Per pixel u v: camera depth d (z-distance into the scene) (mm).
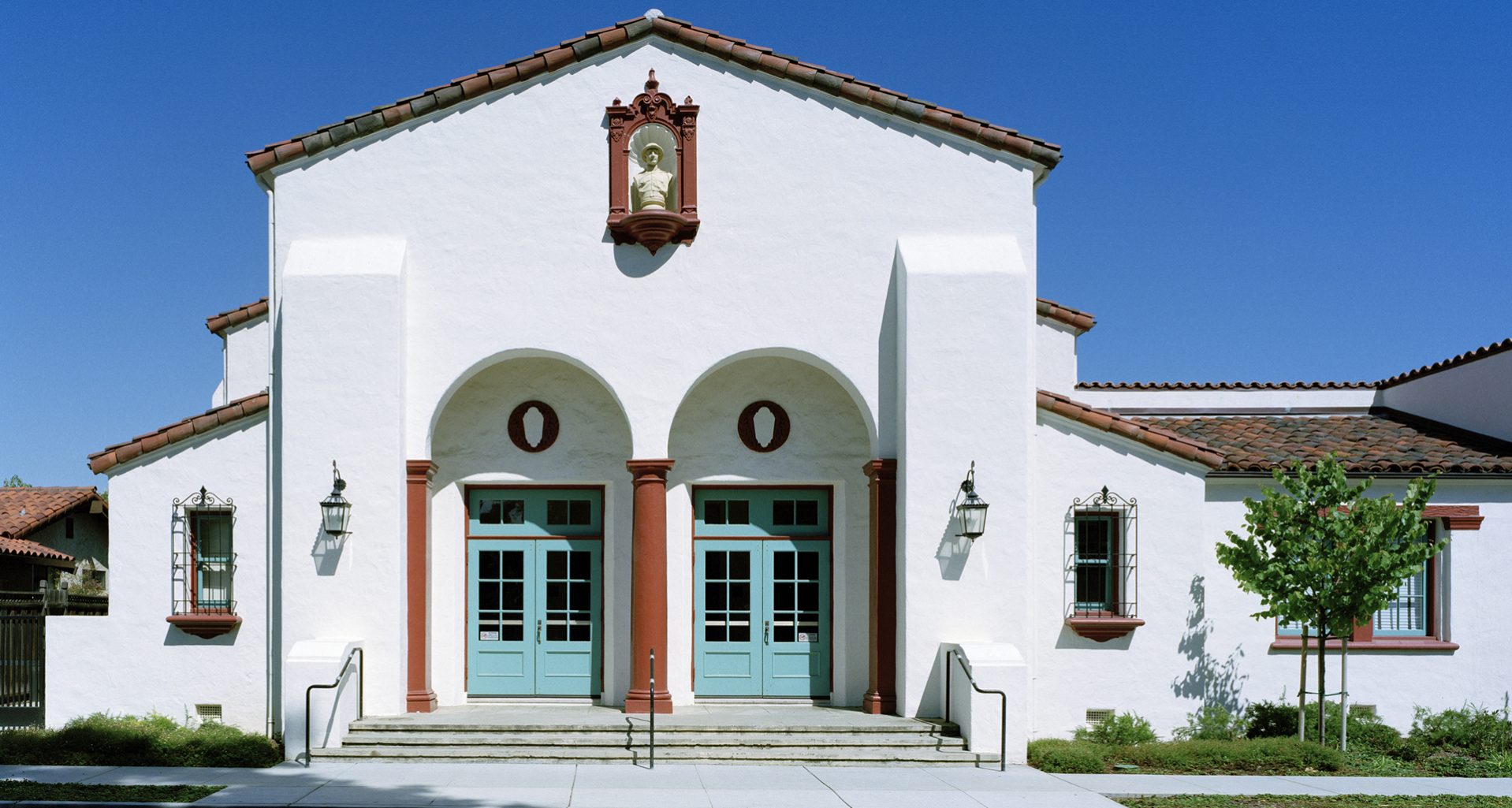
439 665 13930
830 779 11047
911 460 13000
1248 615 13852
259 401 13539
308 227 13430
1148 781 11172
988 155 13648
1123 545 13672
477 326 13312
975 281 13133
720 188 13523
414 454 13211
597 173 13500
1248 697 13781
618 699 13992
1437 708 14148
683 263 13453
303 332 12930
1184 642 13594
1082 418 13664
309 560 12742
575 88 13594
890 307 13484
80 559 25359
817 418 14461
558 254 13398
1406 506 12758
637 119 13547
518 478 14258
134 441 13547
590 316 13359
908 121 13625
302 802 9609
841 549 14312
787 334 13414
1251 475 14273
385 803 9570
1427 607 14633
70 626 13438
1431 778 11641
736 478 14375
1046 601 13586
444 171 13477
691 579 14328
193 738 11875
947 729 12414
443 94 13383
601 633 14344
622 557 14172
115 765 11406
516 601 14438
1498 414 15773
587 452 14305
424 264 13367
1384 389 18266
